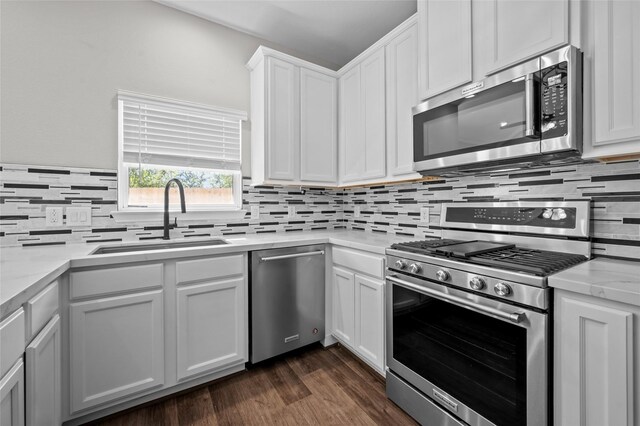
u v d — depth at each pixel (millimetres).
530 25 1224
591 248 1307
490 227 1654
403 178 1932
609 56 1037
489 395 1157
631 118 988
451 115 1513
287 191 2615
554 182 1448
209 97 2252
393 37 1953
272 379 1818
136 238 1970
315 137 2385
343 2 2084
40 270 1108
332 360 2039
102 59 1880
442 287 1333
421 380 1430
